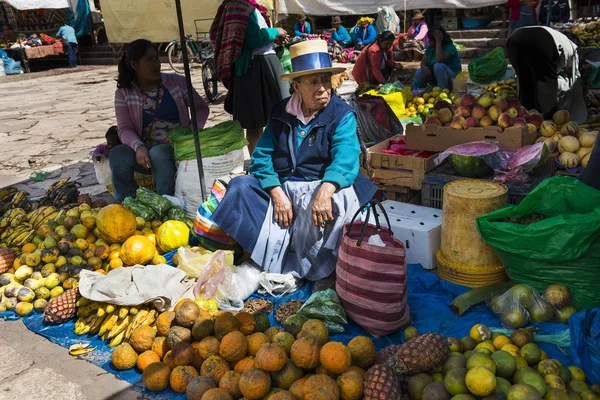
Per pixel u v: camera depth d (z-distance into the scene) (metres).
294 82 3.33
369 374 2.37
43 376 2.84
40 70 21.28
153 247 3.62
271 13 9.11
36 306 3.44
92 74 18.66
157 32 17.12
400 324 2.93
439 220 3.69
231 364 2.62
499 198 3.21
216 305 3.22
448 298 3.26
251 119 5.42
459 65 9.08
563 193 3.00
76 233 3.77
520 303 2.88
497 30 14.43
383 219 3.75
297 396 2.35
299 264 3.49
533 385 2.24
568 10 13.59
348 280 2.93
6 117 11.09
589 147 3.96
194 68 16.88
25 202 4.75
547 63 5.43
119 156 4.65
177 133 4.50
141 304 3.11
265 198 3.58
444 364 2.44
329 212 3.21
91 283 3.26
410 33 14.52
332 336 2.97
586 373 2.44
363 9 15.80
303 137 3.47
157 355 2.83
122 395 2.67
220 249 3.73
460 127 4.43
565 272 2.93
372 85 8.20
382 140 5.37
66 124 9.98
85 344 3.08
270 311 3.26
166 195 4.47
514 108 4.42
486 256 3.27
